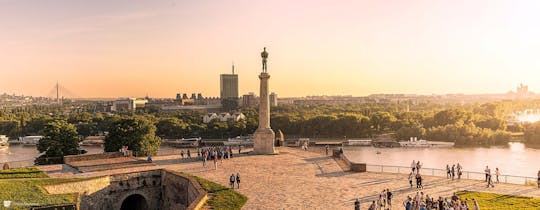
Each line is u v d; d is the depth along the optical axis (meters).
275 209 48.69
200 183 60.66
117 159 84.56
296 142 195.88
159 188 70.69
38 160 91.81
